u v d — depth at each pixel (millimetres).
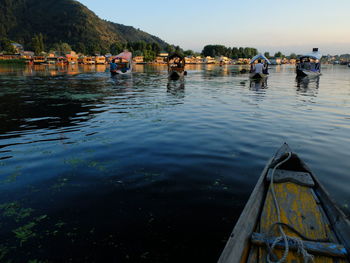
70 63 127500
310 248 3057
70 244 3711
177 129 9531
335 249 3016
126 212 4430
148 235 3889
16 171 5945
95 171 5957
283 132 9164
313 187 4652
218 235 3881
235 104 15266
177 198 4840
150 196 4910
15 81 29891
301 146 7680
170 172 5910
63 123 10461
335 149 7418
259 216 3930
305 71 36562
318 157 6824
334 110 13359
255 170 6004
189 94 19781
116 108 13773
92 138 8414
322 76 44156
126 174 5809
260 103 15656
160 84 27922
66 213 4410
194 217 4293
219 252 3562
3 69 61000
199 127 9836
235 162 6465
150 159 6668
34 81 30047
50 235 3893
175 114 12289
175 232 3951
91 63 134500
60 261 3424
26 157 6770
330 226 3570
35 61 111688
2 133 9016
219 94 19875
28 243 3732
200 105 14859
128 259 3447
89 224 4133
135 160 6598
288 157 5336
